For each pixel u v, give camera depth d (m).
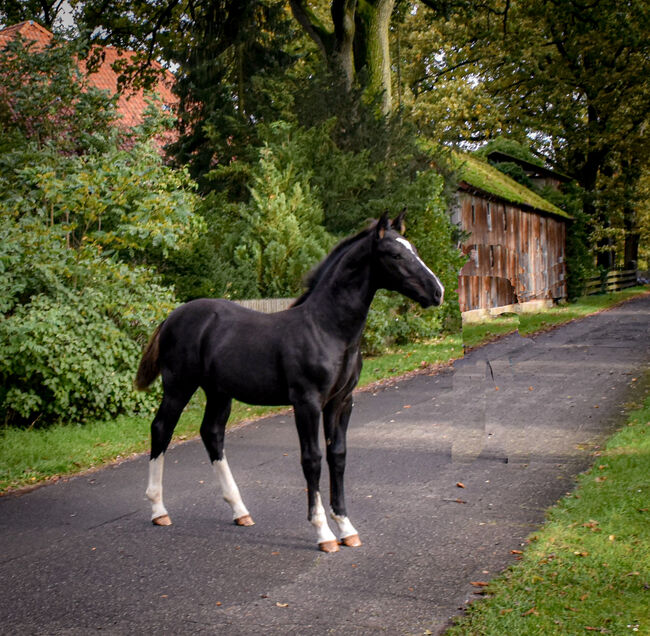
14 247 9.09
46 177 10.27
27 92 13.48
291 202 14.27
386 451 7.68
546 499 5.79
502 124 35.81
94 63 21.50
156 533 5.36
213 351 5.33
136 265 11.36
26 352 8.54
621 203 36.62
